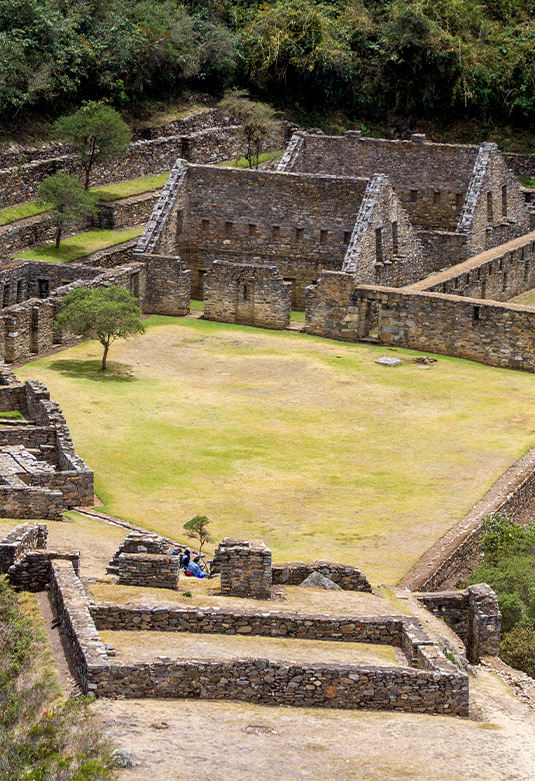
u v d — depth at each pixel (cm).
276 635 3684
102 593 3859
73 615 3406
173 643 3503
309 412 7675
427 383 8369
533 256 11112
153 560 4019
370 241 9812
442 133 14688
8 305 10000
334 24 14800
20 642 3359
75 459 5878
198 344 9225
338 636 3703
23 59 12288
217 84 14525
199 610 3653
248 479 6400
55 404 6538
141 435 7056
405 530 5653
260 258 10688
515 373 8744
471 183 10856
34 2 12725
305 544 5419
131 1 14450
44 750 2727
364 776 2858
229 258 10775
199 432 7188
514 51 14775
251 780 2764
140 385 8112
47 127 12425
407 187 11294
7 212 11056
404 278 10388
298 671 3262
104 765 2717
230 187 10688
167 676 3192
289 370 8606
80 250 10812
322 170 11575
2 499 5044
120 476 6322
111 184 12306
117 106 13350
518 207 11569
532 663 4347
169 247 10538
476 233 10756
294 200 10500
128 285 9800
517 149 14375
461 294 9744
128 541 4147
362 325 9475
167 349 9056
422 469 6619
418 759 2981
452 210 11175
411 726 3198
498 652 4334
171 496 6069
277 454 6844
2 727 2864
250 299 9856
